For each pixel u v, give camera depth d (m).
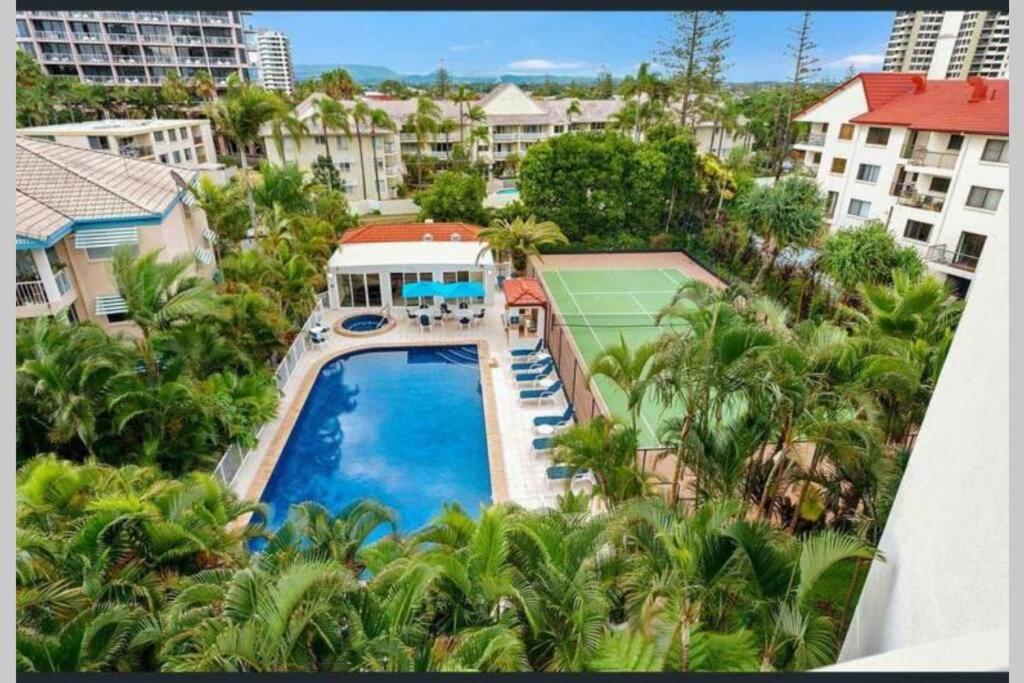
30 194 19.19
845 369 11.02
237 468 16.38
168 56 76.12
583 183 37.69
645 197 38.59
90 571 8.67
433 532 9.27
